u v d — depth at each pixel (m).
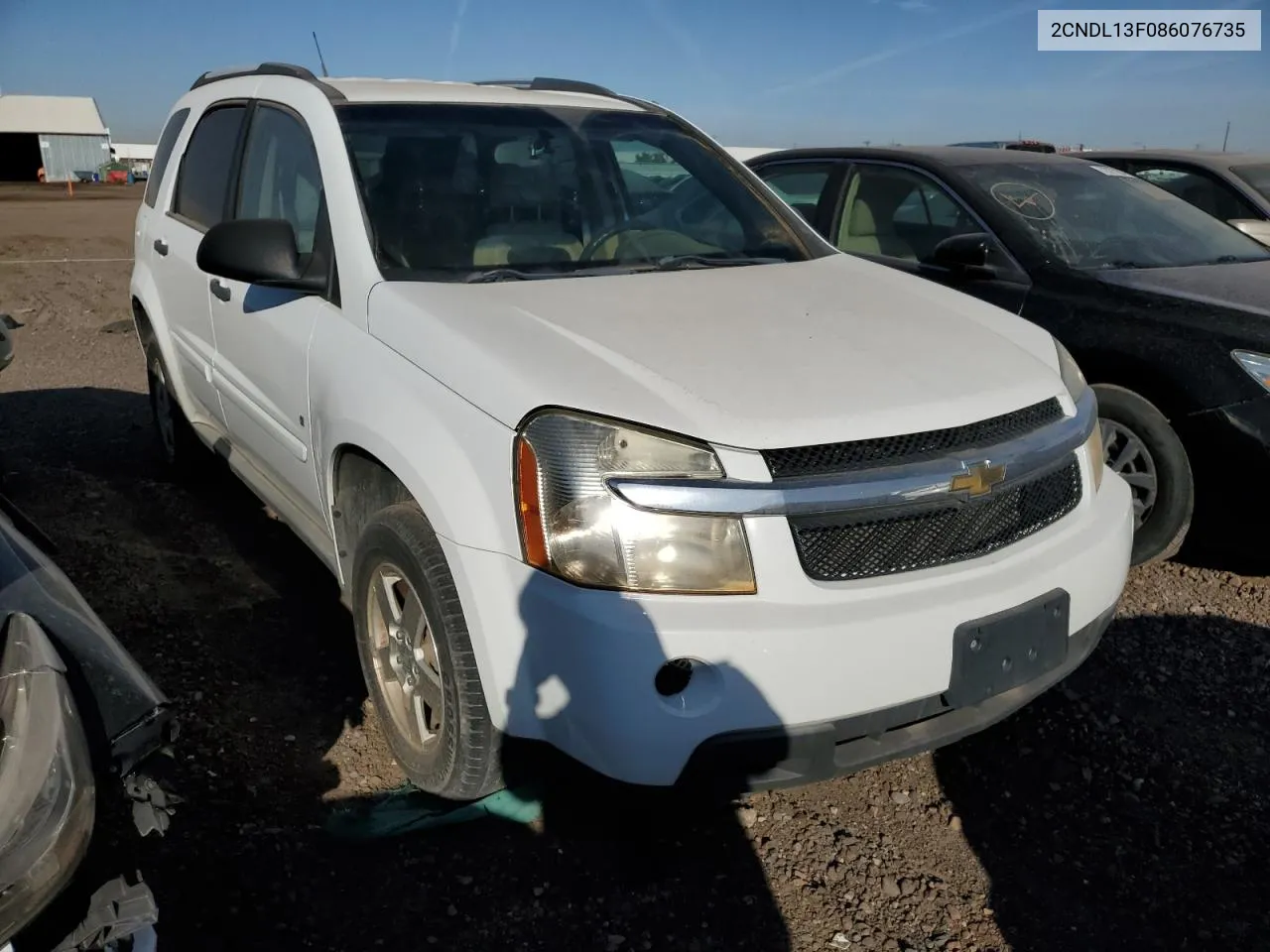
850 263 3.60
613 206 3.53
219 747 2.90
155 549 4.20
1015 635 2.38
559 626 2.17
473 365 2.44
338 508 3.01
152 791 1.75
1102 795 2.91
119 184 53.50
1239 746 3.16
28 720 1.53
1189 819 2.82
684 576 2.15
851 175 5.55
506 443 2.28
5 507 2.23
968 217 4.87
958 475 2.32
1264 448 3.73
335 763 2.90
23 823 1.43
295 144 3.48
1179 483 3.97
